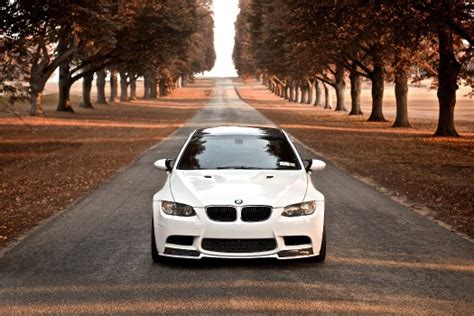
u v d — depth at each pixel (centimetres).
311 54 3909
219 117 4625
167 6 4156
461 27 2070
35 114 4150
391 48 2839
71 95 9038
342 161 1742
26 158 1825
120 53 4503
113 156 1842
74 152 1984
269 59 5984
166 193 627
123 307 489
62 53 4291
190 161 698
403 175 1433
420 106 8244
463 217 911
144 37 4231
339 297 516
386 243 732
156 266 621
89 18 1988
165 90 11494
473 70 2728
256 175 651
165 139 2498
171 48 4419
